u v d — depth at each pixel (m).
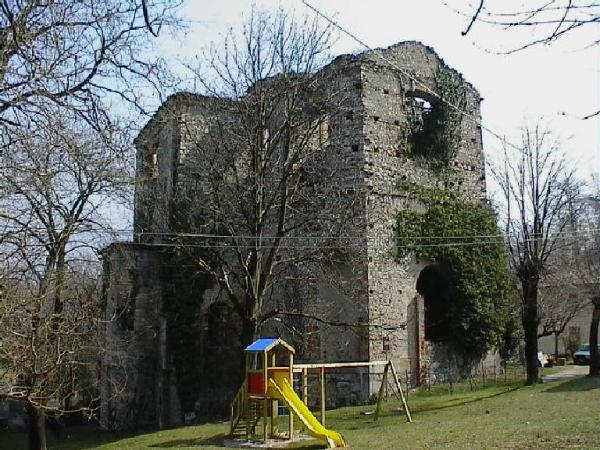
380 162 25.03
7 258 11.38
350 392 23.23
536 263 24.80
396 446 13.82
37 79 9.75
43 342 11.89
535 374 24.77
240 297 26.48
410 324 24.67
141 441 19.17
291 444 15.74
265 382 16.66
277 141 20.94
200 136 25.47
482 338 25.97
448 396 22.97
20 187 10.92
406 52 26.64
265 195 21.95
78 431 26.33
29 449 18.09
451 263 25.98
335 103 24.48
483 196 28.02
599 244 30.05
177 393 25.17
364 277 23.81
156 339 26.03
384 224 24.69
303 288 24.64
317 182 24.97
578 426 14.35
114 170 13.82
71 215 13.95
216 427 20.42
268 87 20.88
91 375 22.70
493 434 14.25
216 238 23.12
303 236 24.38
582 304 40.22
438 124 27.16
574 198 32.00
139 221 26.45
